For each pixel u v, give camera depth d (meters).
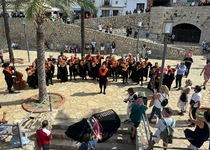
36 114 9.12
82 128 7.44
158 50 22.47
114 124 7.66
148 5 32.34
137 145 6.70
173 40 26.06
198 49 23.64
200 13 25.17
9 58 19.89
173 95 11.68
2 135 6.91
